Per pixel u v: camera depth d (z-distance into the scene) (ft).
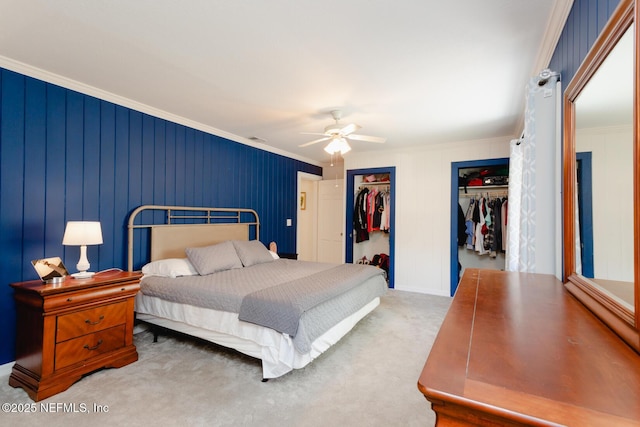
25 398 6.57
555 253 6.11
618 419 1.73
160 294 9.09
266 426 5.72
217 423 5.79
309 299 7.44
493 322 3.29
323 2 5.28
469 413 2.00
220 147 13.55
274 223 16.96
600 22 3.91
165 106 10.50
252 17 5.72
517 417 1.81
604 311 3.31
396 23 5.87
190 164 12.18
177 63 7.52
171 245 11.30
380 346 9.25
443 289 15.56
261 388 6.98
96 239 8.05
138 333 10.43
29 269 7.90
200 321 8.33
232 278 9.68
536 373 2.22
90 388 6.96
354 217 18.81
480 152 14.75
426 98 9.51
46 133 8.19
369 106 10.20
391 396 6.70
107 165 9.54
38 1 5.33
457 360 2.43
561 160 5.81
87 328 7.36
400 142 15.23
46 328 6.66
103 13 5.65
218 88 8.93
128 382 7.22
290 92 9.14
